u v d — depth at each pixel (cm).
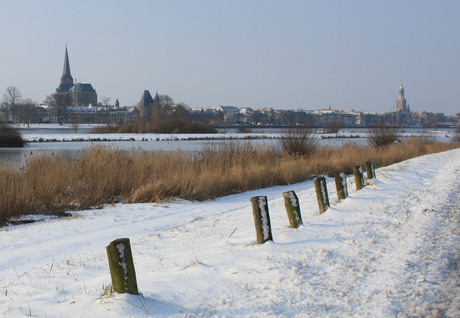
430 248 609
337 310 415
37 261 753
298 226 739
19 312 445
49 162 1498
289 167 1875
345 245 625
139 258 673
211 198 1457
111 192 1404
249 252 604
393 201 971
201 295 459
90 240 898
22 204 1148
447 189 1158
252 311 415
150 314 409
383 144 3278
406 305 425
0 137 4512
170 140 6119
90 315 411
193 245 726
